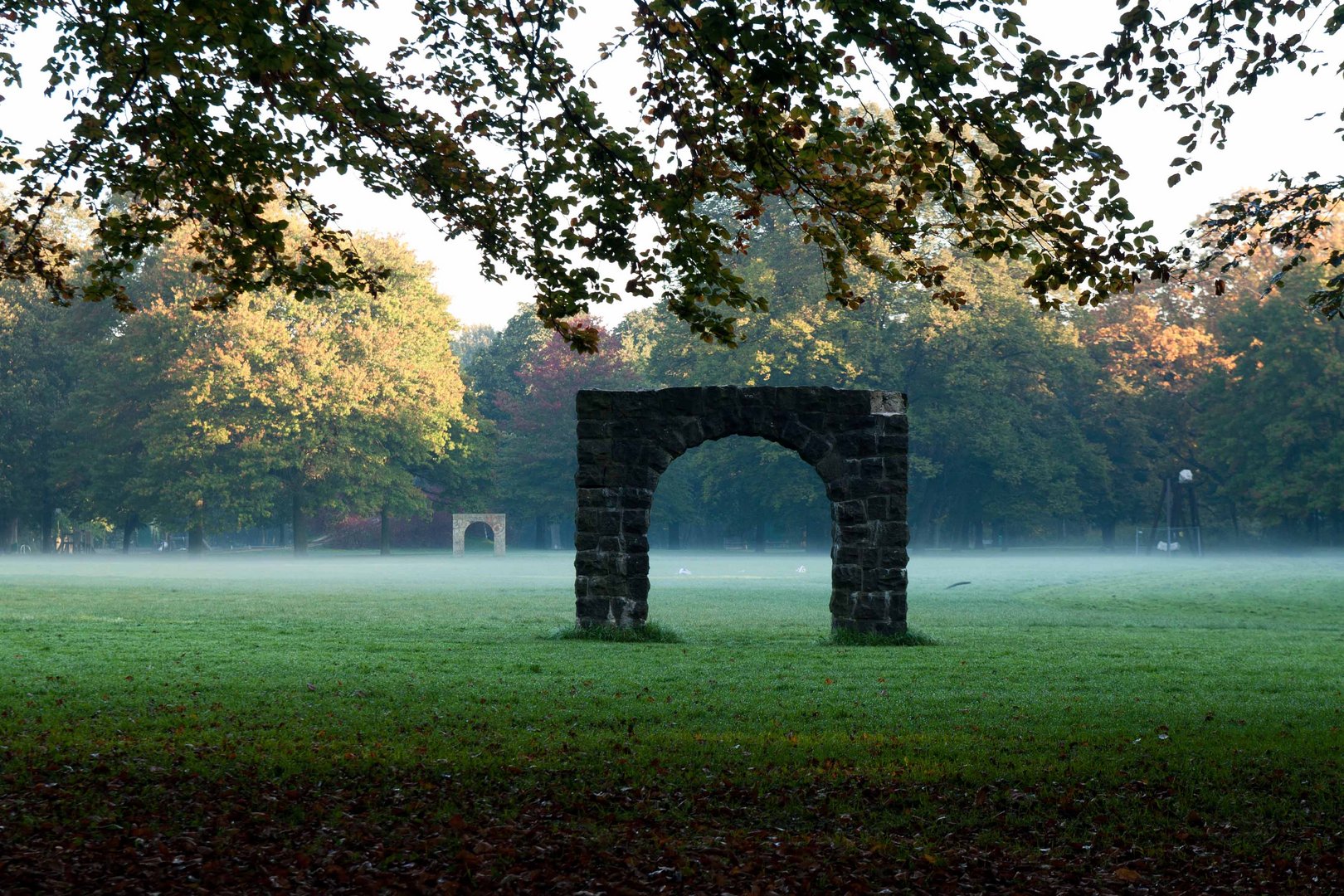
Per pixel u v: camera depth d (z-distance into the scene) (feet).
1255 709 51.47
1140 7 43.91
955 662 68.03
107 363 279.69
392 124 50.80
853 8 40.60
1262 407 268.41
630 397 85.76
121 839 31.17
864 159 46.52
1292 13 44.27
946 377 266.98
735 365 258.16
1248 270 295.07
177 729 46.19
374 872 29.14
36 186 54.80
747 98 46.01
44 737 43.75
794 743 43.86
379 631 89.10
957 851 31.76
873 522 84.23
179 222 55.98
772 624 102.32
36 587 147.54
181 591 141.79
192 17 43.27
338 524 377.09
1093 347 312.29
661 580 180.24
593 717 49.55
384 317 294.46
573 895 28.04
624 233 51.70
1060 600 134.51
